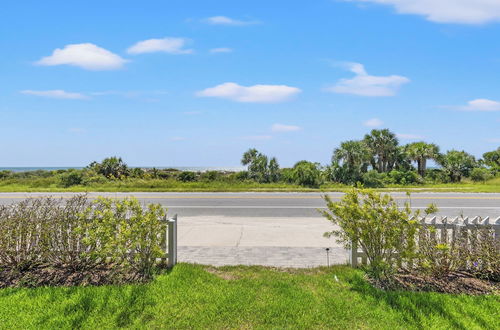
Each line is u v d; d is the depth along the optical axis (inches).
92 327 181.5
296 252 332.5
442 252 246.2
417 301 210.1
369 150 1764.3
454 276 251.1
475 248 255.1
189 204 691.4
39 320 187.5
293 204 692.7
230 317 191.9
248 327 183.2
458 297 217.6
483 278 248.5
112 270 248.1
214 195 861.2
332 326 185.0
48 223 253.4
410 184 1608.0
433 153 1847.9
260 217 541.0
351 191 255.1
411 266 248.8
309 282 243.6
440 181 1785.2
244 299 211.8
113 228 247.8
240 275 259.0
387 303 208.7
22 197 804.6
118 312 194.5
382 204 246.5
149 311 196.9
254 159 1489.9
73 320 186.7
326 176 1438.2
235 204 691.4
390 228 237.9
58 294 215.2
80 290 219.5
